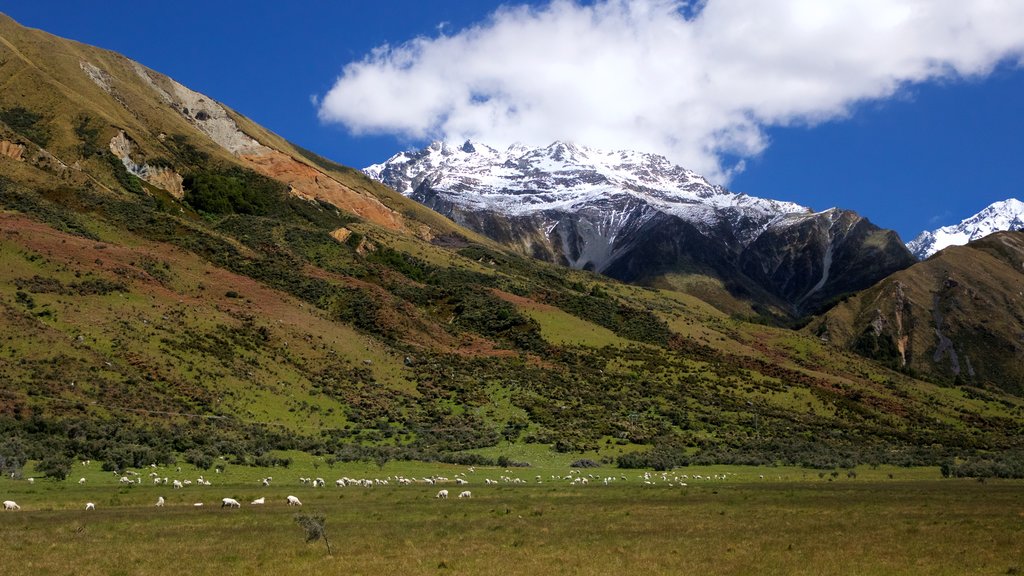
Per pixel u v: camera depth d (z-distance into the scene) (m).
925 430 139.25
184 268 140.38
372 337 140.12
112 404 84.62
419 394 120.38
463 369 134.62
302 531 42.53
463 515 50.00
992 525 47.62
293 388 108.19
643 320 182.00
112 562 34.94
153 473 67.06
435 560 36.25
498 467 88.94
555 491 66.06
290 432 93.50
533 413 115.69
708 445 110.31
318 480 67.19
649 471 90.06
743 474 88.88
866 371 189.75
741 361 166.88
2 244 119.25
